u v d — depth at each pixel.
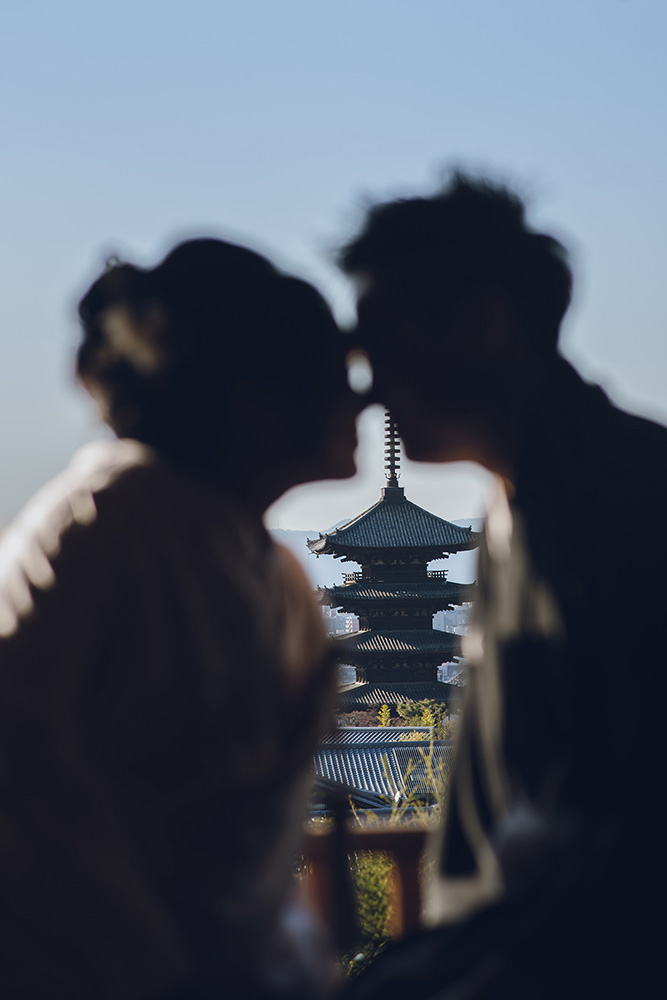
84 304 1.26
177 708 1.14
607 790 1.14
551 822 1.17
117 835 1.11
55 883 1.09
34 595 1.12
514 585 1.24
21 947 1.09
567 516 1.20
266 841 1.26
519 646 1.22
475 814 1.32
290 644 1.40
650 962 1.10
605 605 1.16
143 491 1.17
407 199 1.27
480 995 1.14
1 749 1.09
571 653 1.17
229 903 1.20
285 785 1.29
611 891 1.11
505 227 1.25
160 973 1.12
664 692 1.12
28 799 1.08
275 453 1.31
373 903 2.58
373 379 1.30
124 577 1.13
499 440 1.27
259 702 1.23
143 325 1.23
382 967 1.25
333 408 1.30
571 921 1.12
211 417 1.28
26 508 1.20
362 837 2.47
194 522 1.19
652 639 1.13
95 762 1.13
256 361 1.26
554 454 1.23
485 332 1.24
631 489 1.19
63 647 1.11
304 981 1.30
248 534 1.27
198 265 1.25
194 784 1.16
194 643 1.15
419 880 2.46
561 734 1.18
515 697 1.22
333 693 1.40
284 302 1.25
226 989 1.17
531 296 1.25
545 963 1.13
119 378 1.26
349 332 1.30
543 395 1.26
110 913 1.10
